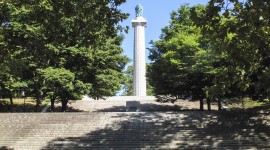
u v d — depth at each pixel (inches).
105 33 641.6
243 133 1019.3
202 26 552.1
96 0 609.3
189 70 1424.7
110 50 1644.9
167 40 1642.5
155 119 1156.5
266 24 514.9
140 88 2183.8
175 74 1504.7
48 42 811.4
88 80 1615.4
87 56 1493.6
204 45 1439.5
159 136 1020.5
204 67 1358.3
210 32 556.4
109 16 616.7
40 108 1820.9
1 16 1151.0
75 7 619.2
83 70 1588.3
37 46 815.1
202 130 1049.5
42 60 866.1
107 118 1181.7
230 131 1035.9
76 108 1868.8
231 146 948.0
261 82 635.5
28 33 1099.9
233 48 596.4
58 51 1419.8
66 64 1552.7
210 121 1121.4
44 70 1396.4
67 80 1434.5
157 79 1603.1
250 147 938.1
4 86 1454.2
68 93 1551.4
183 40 1471.5
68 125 1127.0
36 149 985.5
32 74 1497.3
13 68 967.0
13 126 1135.0
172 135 1021.2
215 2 536.1
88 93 1571.1
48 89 1477.6
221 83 641.6
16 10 1138.0
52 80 1400.1
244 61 618.2
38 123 1155.3
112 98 2084.2
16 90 1551.4
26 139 1045.2
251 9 516.7
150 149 949.2
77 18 642.2
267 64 682.2
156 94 1674.5
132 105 1784.0
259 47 591.8
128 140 1005.2
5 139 1048.2
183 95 1636.3
